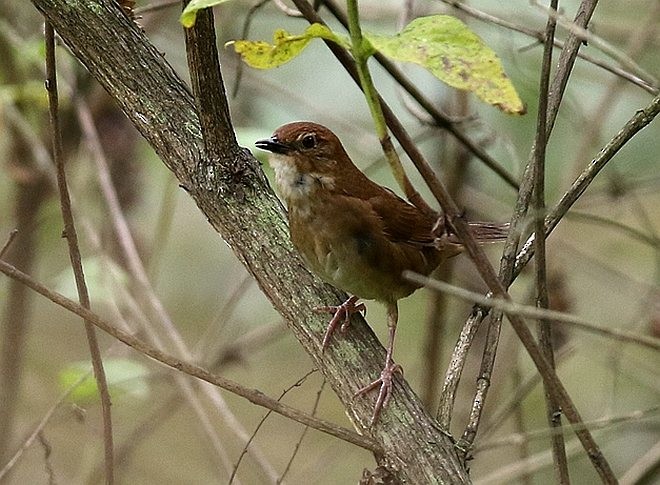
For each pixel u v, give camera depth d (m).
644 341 4.75
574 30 5.24
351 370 6.20
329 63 13.37
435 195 4.73
